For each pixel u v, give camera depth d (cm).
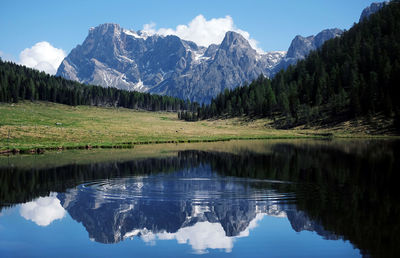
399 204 2456
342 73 17712
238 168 4272
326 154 5866
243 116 19050
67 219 2239
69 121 13300
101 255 1686
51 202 2625
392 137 10425
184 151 6638
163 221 2208
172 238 1930
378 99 13250
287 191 2911
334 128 13062
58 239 1898
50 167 4325
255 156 5659
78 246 1808
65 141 8194
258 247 1761
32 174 3803
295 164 4591
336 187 3078
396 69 13488
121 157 5506
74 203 2598
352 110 13938
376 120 12381
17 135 8200
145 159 5241
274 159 5200
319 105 16100
